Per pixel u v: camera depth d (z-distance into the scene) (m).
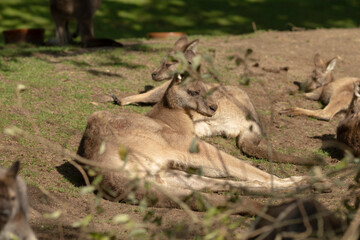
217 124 12.27
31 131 11.30
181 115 10.67
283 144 12.48
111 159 8.70
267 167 10.83
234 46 20.70
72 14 22.39
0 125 11.28
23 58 17.56
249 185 8.80
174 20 35.31
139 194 8.40
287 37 23.47
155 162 8.79
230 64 17.64
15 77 14.98
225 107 12.19
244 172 9.27
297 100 15.95
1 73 15.32
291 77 17.45
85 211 8.21
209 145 9.35
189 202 8.21
